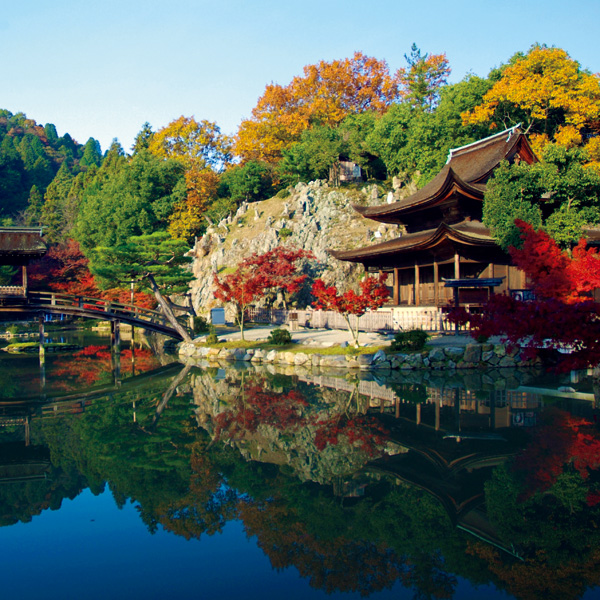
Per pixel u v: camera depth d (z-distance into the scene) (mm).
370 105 102750
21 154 191000
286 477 13984
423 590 8414
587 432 17078
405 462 14781
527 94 53938
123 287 50375
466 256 39406
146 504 12602
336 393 24891
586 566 9062
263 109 105938
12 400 26094
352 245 61062
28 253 38906
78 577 9266
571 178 33500
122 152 123125
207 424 20078
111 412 22938
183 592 8609
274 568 9438
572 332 10852
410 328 38812
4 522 11797
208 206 87312
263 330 48969
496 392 23875
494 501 11805
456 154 53469
